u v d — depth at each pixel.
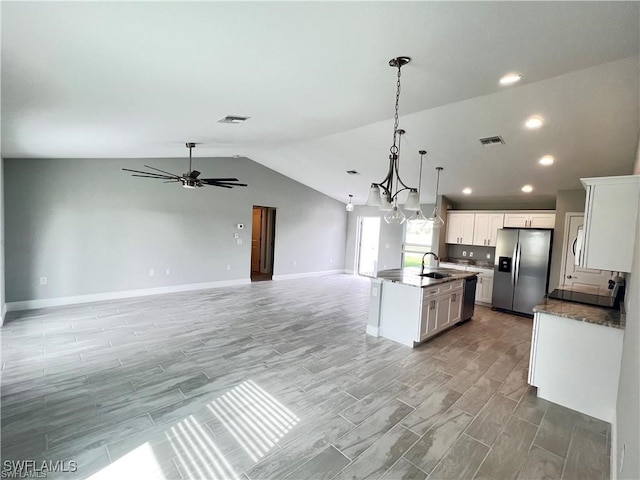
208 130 3.81
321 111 3.21
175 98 2.49
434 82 2.47
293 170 7.75
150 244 6.09
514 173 5.11
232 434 2.26
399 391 2.95
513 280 5.88
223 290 6.89
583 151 3.97
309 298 6.52
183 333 4.21
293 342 4.07
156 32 1.48
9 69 1.72
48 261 5.02
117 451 2.05
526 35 1.77
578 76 2.70
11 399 2.58
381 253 9.09
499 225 6.59
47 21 1.29
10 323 4.28
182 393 2.77
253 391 2.85
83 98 2.29
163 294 6.24
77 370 3.10
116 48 1.60
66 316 4.64
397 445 2.21
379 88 2.57
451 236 7.35
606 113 3.12
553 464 2.08
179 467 1.94
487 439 2.31
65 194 5.12
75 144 3.91
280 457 2.05
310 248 9.20
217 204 7.05
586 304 3.20
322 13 1.44
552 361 2.86
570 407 2.78
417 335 4.01
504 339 4.49
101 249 5.52
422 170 5.73
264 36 1.61
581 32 1.75
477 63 2.13
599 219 2.78
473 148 4.49
